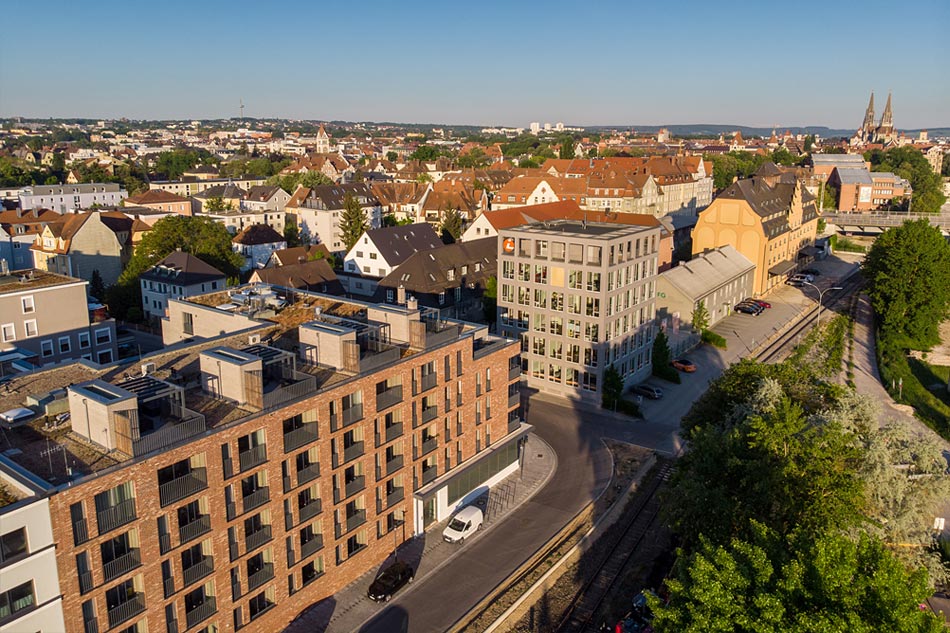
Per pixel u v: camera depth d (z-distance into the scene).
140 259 107.88
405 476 48.72
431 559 48.19
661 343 83.56
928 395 81.19
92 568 31.39
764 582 30.28
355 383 43.28
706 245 127.31
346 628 41.25
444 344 50.22
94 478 30.89
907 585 29.70
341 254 153.50
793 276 139.62
